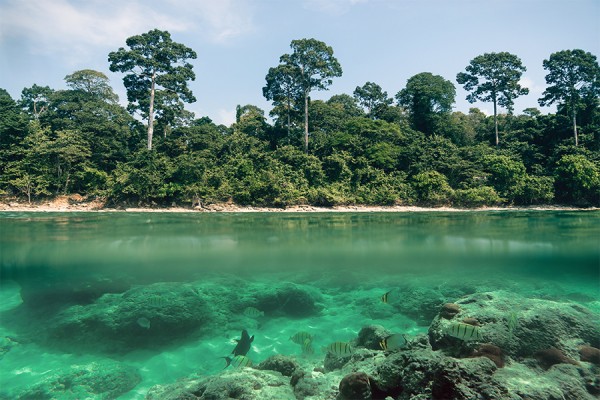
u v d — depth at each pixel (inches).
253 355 308.3
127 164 1535.4
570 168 1585.9
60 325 341.4
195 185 1460.4
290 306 425.7
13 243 631.8
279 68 2006.6
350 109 2610.7
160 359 309.4
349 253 682.8
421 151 1819.6
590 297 461.4
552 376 189.5
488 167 1694.1
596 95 2031.3
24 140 1534.2
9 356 303.0
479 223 911.7
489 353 204.2
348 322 393.1
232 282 504.7
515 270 649.0
